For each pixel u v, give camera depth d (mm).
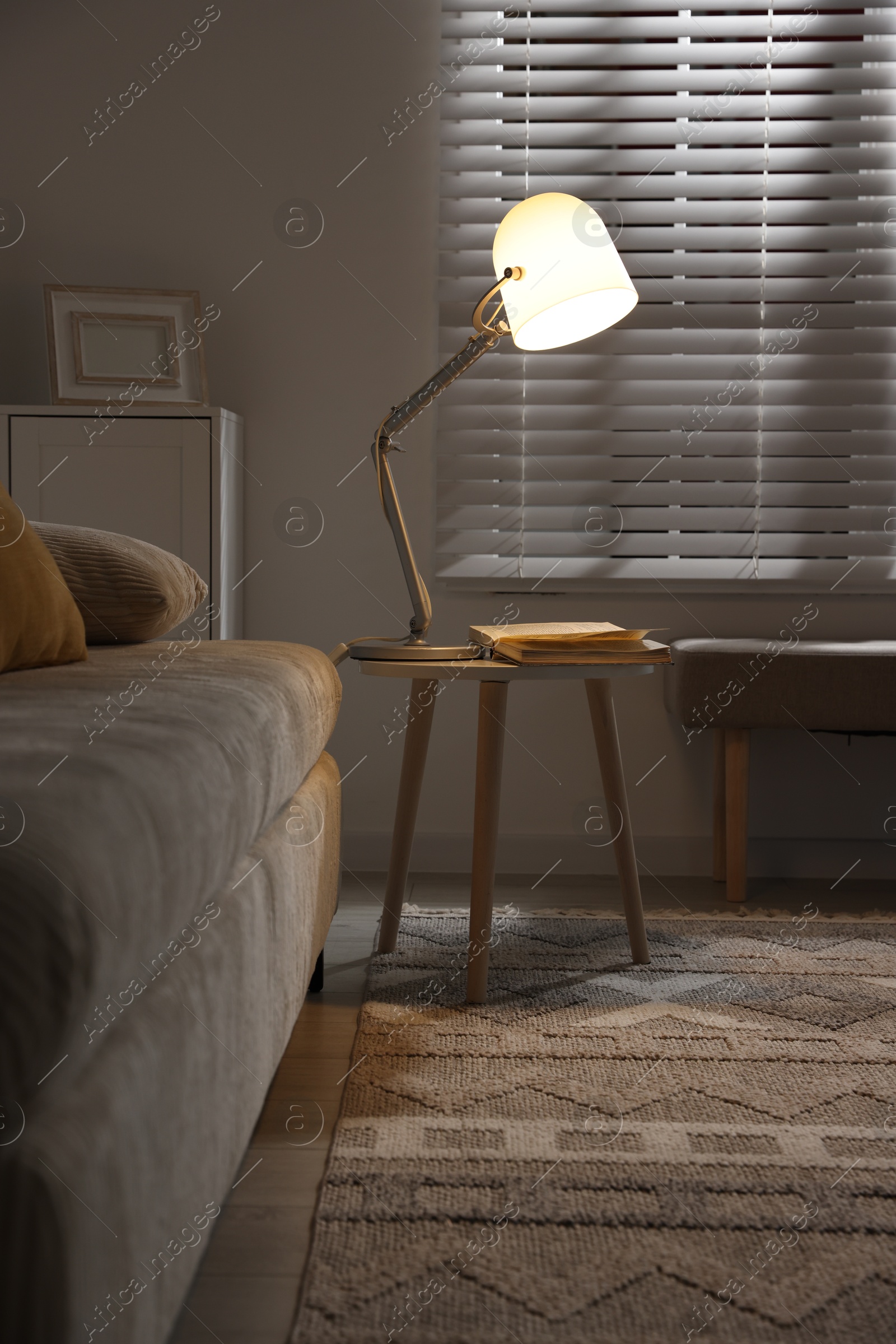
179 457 2061
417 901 2098
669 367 2303
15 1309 466
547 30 2244
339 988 1589
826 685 2027
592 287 1441
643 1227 932
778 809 2365
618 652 1471
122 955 552
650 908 2055
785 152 2258
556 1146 1076
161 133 2289
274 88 2285
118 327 2189
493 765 1484
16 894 482
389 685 2363
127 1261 553
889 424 2303
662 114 2250
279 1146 1097
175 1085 649
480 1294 833
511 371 2303
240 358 2322
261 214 2305
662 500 2312
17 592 1070
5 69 2273
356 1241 906
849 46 2230
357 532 2348
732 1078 1236
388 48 2275
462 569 2322
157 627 1500
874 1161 1049
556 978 1596
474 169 2258
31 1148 476
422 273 2311
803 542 2318
